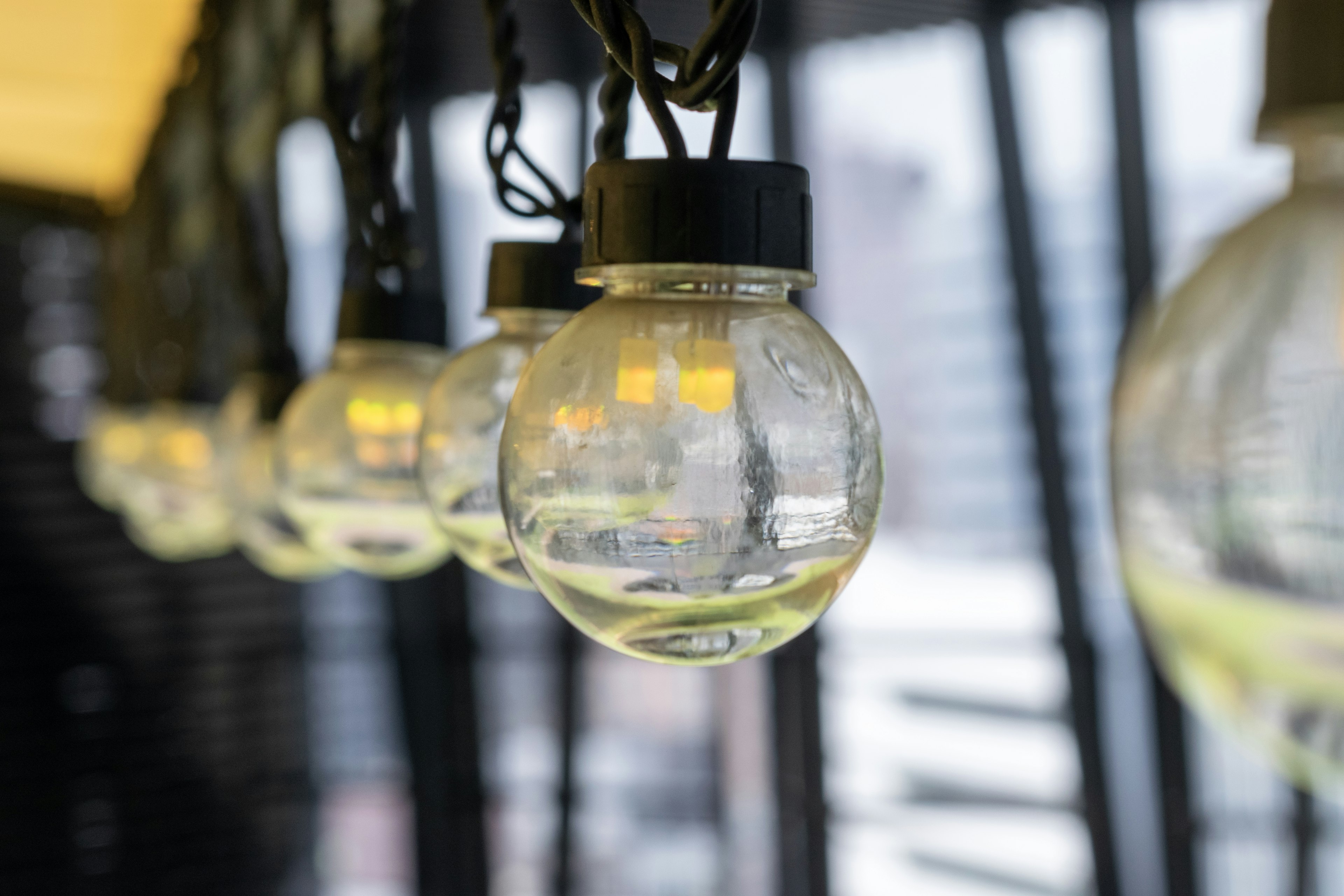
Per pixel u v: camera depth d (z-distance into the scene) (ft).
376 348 3.24
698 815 23.85
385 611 24.67
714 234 1.49
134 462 7.97
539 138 21.66
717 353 1.49
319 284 21.75
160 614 22.88
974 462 21.11
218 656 23.30
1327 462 0.84
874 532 1.65
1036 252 20.18
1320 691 0.84
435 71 21.16
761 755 23.45
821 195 21.29
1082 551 21.08
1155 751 21.38
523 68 2.33
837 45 20.62
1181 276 0.97
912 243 20.88
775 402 1.49
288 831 23.57
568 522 1.53
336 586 24.48
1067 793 21.67
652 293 1.56
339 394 3.21
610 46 1.51
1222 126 18.78
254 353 4.94
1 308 22.26
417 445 2.73
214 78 7.29
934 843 22.49
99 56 10.18
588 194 1.57
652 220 1.50
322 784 23.97
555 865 24.56
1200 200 19.11
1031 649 21.56
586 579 1.55
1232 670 0.89
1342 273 0.88
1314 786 0.88
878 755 22.74
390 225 3.29
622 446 1.48
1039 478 20.81
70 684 22.09
